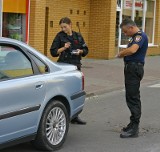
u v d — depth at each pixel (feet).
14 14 47.01
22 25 48.24
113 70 51.98
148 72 52.75
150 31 76.43
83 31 62.75
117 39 65.87
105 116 29.35
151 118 28.78
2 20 45.50
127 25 23.22
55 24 56.08
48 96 20.07
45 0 50.44
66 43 25.79
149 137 23.94
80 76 22.72
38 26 49.37
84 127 26.00
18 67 19.17
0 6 43.55
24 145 21.49
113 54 64.28
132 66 23.25
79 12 61.21
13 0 46.52
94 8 63.31
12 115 17.93
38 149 20.75
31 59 20.03
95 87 39.73
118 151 21.11
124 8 67.21
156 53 77.56
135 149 21.50
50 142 20.57
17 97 18.21
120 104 33.91
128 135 23.70
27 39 48.60
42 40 50.34
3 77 18.21
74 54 26.13
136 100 23.76
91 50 64.03
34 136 19.58
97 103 34.12
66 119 21.66
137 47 22.86
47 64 20.84
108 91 39.63
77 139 23.18
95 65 55.77
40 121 19.80
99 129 25.61
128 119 28.53
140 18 72.64
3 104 17.52
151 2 75.66
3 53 18.81
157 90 41.37
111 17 62.64
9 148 20.97
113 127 26.21
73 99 21.98
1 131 17.51
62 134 21.43
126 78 23.66
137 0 70.90
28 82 18.93
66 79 21.40
